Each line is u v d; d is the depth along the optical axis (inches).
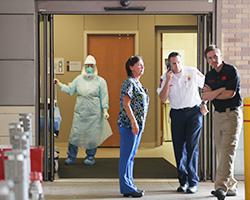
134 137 232.1
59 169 322.0
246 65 276.8
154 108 446.0
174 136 242.8
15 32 269.7
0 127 269.7
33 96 270.7
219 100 223.0
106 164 346.6
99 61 441.1
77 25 438.3
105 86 341.1
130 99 229.8
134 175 299.7
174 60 236.5
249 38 277.0
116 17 441.1
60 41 437.4
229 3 275.6
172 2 273.3
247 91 276.1
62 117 434.0
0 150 111.7
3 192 65.2
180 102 237.8
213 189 253.9
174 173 307.1
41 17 272.2
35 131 270.4
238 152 273.0
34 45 270.4
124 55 442.6
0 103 270.5
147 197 234.7
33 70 270.7
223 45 276.4
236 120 221.6
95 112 338.6
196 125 238.7
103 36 442.0
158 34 446.3
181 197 234.5
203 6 274.4
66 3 270.8
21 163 81.9
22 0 268.8
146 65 443.8
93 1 271.3
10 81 270.2
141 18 442.9
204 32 277.3
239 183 267.9
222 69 223.3
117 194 241.9
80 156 391.5
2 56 269.6
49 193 243.6
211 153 275.7
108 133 343.3
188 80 237.1
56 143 434.6
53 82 275.7
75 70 438.0
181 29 446.6
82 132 339.0
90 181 277.3
